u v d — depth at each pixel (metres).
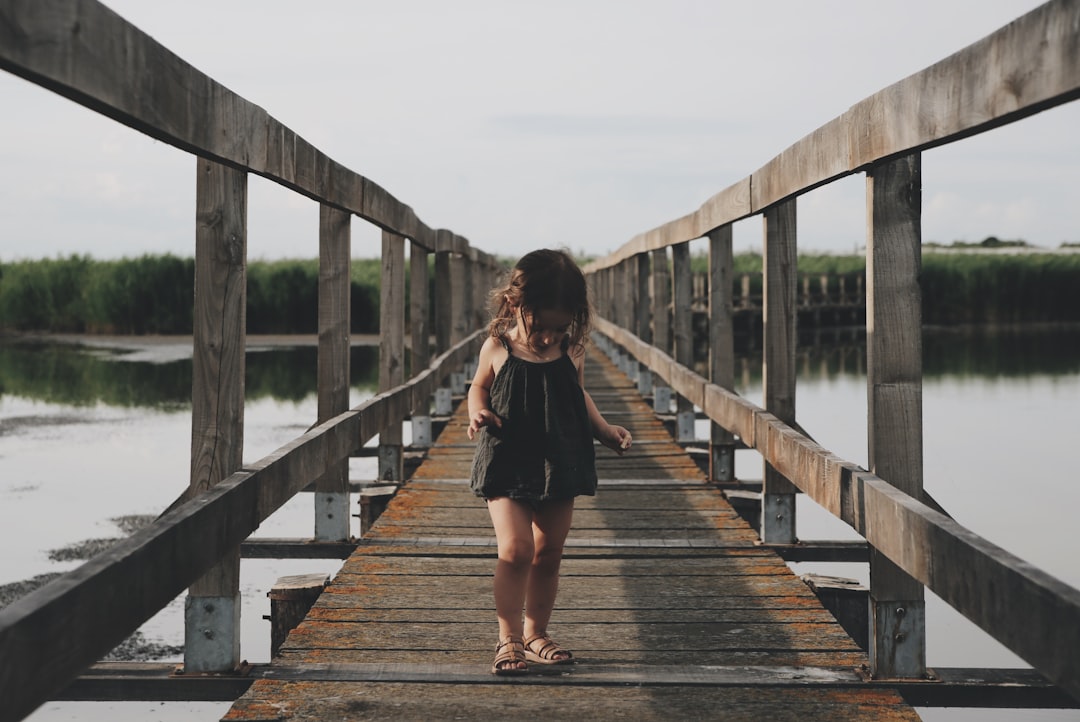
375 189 5.37
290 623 4.35
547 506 3.29
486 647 3.43
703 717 2.87
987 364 24.56
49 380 20.00
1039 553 7.57
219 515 2.82
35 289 35.50
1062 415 15.09
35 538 7.94
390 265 6.57
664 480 6.46
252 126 3.10
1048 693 3.09
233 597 3.25
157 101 2.36
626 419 9.33
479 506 5.62
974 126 2.22
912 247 2.95
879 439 2.99
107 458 11.55
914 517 2.57
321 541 5.21
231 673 3.25
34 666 1.84
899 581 3.12
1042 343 33.50
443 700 2.99
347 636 3.53
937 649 5.79
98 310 34.97
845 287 48.00
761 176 4.38
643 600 3.98
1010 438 13.05
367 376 20.45
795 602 3.96
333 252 4.81
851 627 4.30
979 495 9.59
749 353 30.12
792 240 4.59
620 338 12.46
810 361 26.16
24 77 1.86
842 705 2.96
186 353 27.03
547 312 3.20
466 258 12.35
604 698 3.01
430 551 4.65
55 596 1.92
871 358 3.00
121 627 2.19
